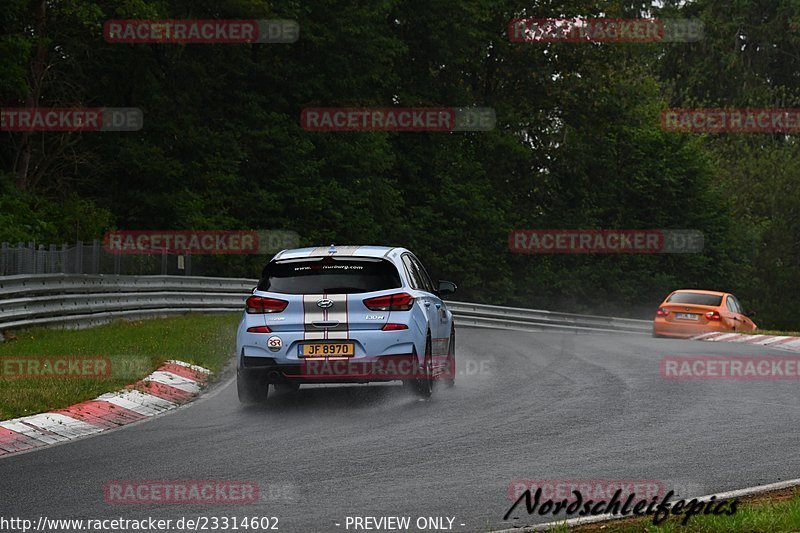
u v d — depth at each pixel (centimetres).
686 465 2883
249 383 4044
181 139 13875
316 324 4003
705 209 19912
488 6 17612
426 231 16925
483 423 3603
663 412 3859
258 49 15325
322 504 2444
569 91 18350
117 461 2969
